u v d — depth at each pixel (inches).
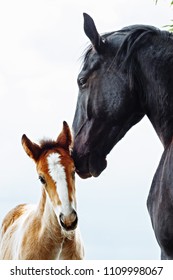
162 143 275.4
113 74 285.1
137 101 285.0
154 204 265.6
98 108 290.2
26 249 375.6
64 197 320.2
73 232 348.8
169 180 253.8
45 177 331.3
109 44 290.0
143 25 284.0
